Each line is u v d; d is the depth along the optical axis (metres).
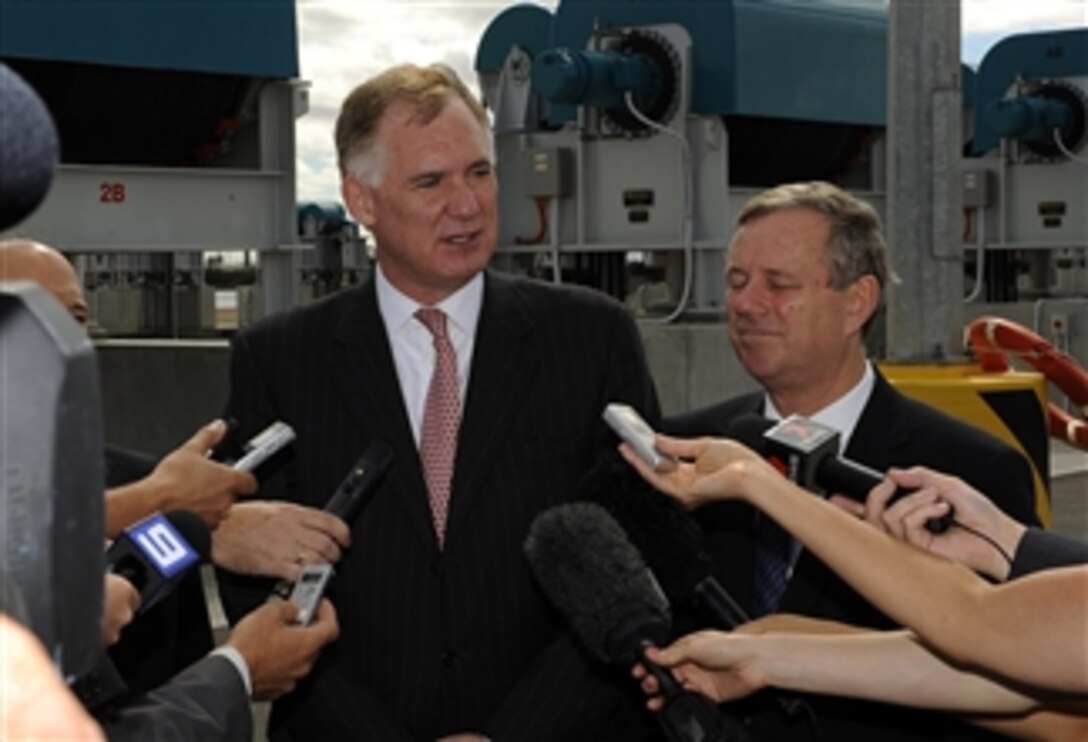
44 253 2.78
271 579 3.05
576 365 3.17
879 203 13.43
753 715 2.87
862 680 2.40
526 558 2.95
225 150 10.20
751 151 12.77
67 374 0.81
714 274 11.62
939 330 7.37
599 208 11.82
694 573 2.81
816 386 3.12
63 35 8.93
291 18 9.74
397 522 3.05
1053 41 15.75
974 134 16.81
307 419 3.12
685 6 11.39
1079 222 15.70
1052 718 2.39
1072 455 13.57
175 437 9.97
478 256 3.06
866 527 2.13
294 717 3.04
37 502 0.81
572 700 2.98
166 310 14.46
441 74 3.09
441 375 3.13
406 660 3.03
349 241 18.59
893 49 7.40
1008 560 2.29
